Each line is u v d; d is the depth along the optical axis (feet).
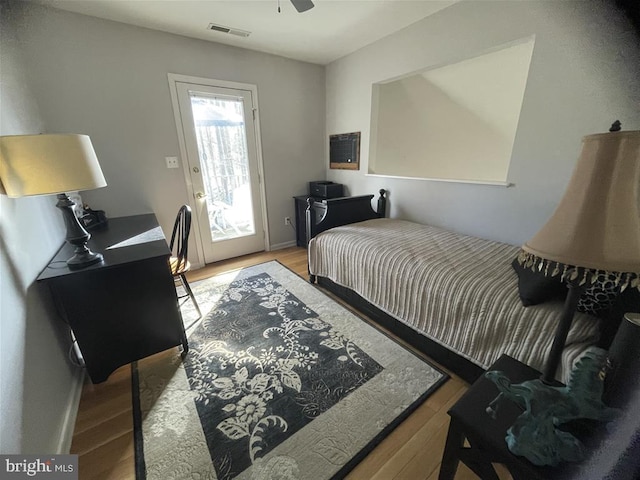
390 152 11.21
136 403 4.61
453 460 2.86
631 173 1.85
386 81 9.35
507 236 7.07
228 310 7.30
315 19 7.53
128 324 5.03
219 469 3.61
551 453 2.09
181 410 4.47
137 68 7.82
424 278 5.34
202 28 7.89
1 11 5.52
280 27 7.94
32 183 3.69
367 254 6.56
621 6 3.17
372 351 5.74
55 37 6.67
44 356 4.04
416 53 7.99
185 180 9.32
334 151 11.97
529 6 5.69
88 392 4.89
